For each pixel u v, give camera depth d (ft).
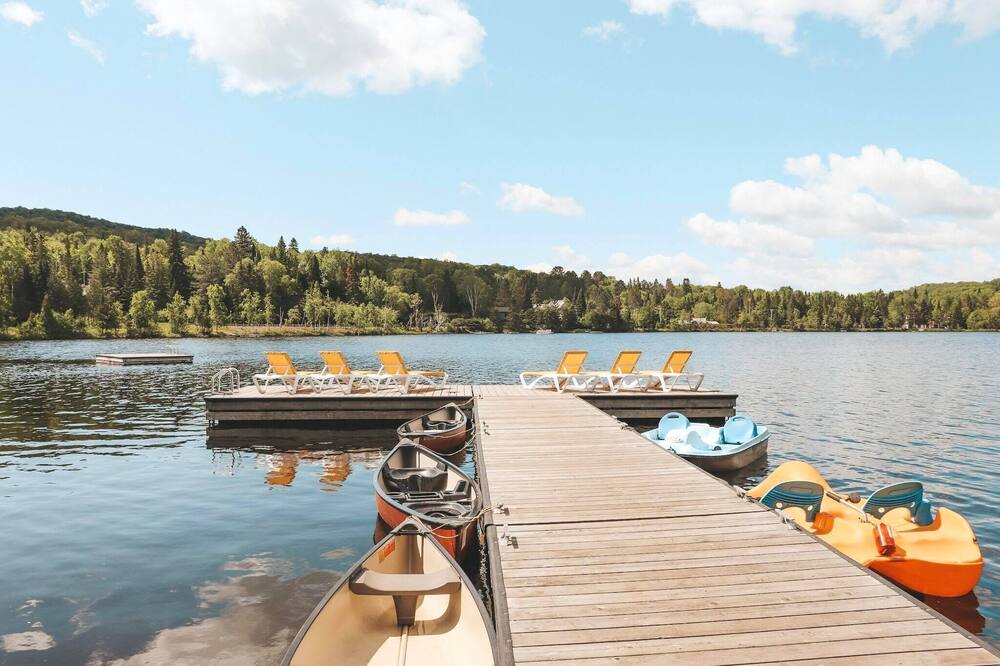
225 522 27.99
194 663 16.08
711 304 556.92
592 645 13.03
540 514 21.86
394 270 552.41
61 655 16.43
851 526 21.18
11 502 30.86
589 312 484.74
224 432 51.19
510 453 32.07
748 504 22.90
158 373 104.99
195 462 40.42
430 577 16.07
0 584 20.97
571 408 48.34
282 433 51.01
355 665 14.40
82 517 28.48
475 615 14.62
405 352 200.23
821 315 508.94
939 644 12.99
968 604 20.33
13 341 240.53
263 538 25.85
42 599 19.85
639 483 26.07
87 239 531.50
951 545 20.44
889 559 19.89
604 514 21.81
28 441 47.03
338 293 442.91
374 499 32.07
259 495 32.63
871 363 144.15
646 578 16.39
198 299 310.24
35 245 327.67
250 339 290.35
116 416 59.16
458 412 48.44
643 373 59.26
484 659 13.71
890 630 13.57
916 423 58.29
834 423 58.29
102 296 291.79
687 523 20.85
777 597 15.23
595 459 30.68
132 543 25.08
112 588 20.74
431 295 515.09
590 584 16.03
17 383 88.58
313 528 27.22
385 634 15.93
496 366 133.39
